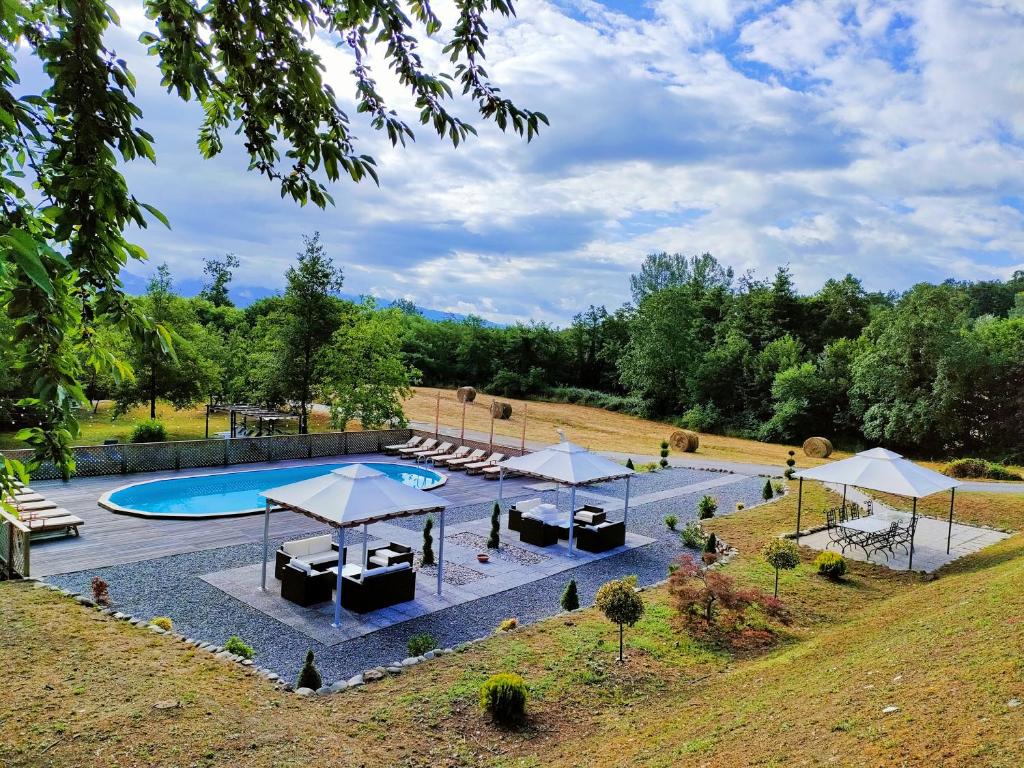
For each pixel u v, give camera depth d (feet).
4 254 5.75
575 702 28.25
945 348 123.75
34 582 37.81
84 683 25.12
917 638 28.53
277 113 12.26
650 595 43.04
